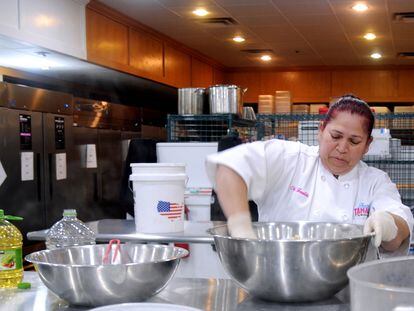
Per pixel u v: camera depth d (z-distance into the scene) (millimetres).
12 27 3168
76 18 3820
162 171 1829
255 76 7176
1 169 3254
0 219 1484
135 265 1074
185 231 1854
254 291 1103
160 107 6594
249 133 3943
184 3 4102
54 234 1785
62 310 1108
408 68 6871
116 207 4645
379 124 4426
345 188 1528
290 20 4645
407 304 742
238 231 1176
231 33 5164
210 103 3447
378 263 903
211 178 1310
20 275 1387
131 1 4027
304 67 7074
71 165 3973
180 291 1234
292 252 1018
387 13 4383
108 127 4555
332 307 1075
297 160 1543
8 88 3311
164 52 5285
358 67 6973
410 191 3500
